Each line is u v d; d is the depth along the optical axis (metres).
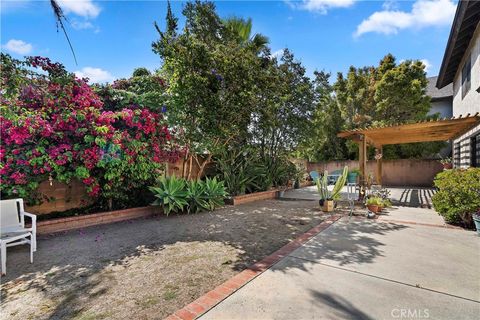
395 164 15.21
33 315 2.48
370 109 16.62
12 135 4.80
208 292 2.86
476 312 2.41
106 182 6.25
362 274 3.21
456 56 9.63
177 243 4.65
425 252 3.95
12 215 4.12
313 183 16.31
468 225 5.37
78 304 2.67
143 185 7.12
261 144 11.66
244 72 7.16
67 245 4.55
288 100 10.97
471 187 5.21
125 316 2.45
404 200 9.41
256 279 3.13
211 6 9.45
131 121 6.22
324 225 5.77
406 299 2.63
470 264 3.47
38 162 5.05
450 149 16.17
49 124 5.18
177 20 7.51
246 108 7.82
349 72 17.53
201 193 7.71
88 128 5.57
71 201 6.23
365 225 5.71
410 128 8.45
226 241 4.75
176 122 7.30
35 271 3.48
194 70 7.02
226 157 9.93
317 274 3.23
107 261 3.82
